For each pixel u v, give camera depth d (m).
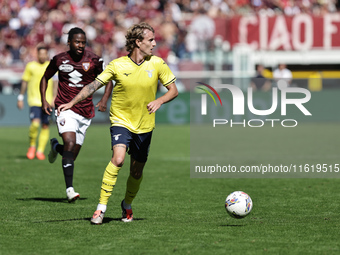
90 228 23.08
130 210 24.77
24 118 80.19
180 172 41.59
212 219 25.20
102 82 23.47
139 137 23.89
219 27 91.81
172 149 56.34
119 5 102.81
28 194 32.44
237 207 23.56
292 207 28.31
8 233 22.25
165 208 28.16
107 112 80.69
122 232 22.33
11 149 55.75
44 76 30.64
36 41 92.38
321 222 24.27
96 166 44.81
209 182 37.16
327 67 93.38
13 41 93.31
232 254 19.08
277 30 90.12
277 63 89.75
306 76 92.19
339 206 28.52
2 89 80.56
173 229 22.86
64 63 30.02
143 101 23.58
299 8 101.06
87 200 30.47
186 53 91.69
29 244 20.53
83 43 29.81
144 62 23.45
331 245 20.20
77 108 30.48
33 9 98.00
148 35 23.22
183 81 83.19
